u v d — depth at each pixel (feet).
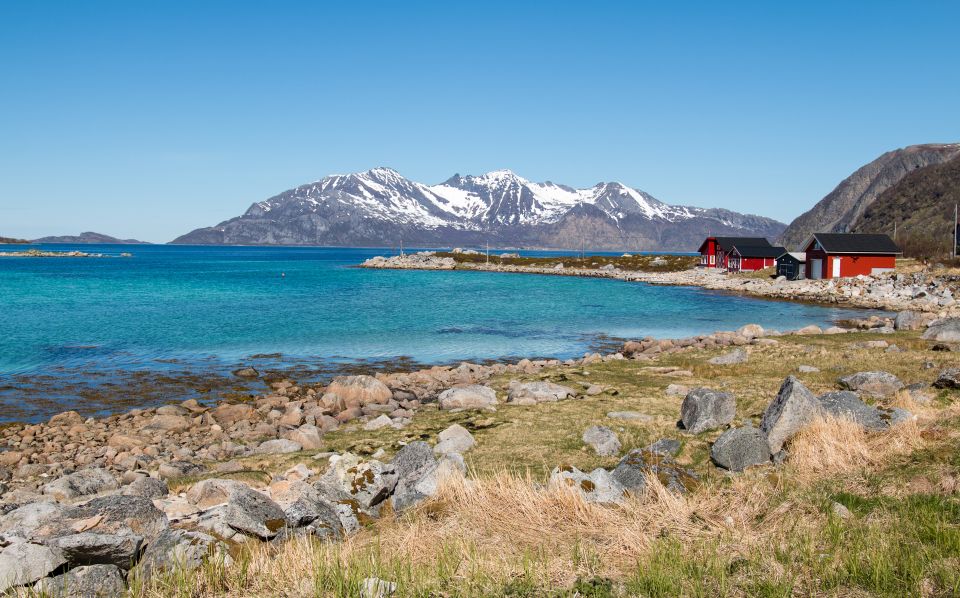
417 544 25.57
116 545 23.40
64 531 25.40
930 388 55.42
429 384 96.63
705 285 314.35
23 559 21.76
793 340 116.06
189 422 76.07
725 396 53.83
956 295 214.07
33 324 169.89
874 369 75.10
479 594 20.17
